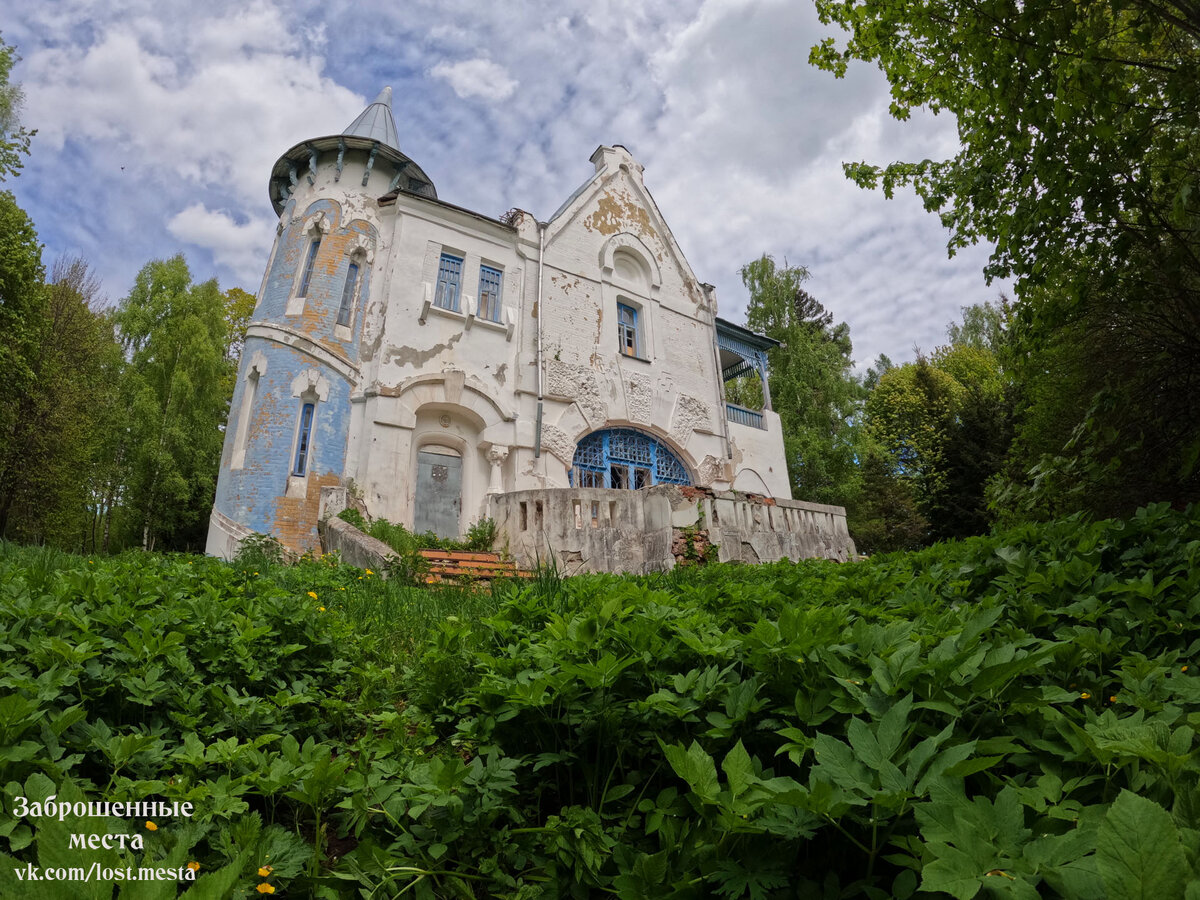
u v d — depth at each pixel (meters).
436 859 2.00
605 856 1.92
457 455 15.09
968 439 21.08
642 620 2.47
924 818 1.26
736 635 2.46
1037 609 2.74
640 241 19.72
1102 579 2.98
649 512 10.82
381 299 14.63
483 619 3.37
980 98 5.11
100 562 6.26
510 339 15.98
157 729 2.47
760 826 1.46
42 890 1.11
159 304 27.98
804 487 26.38
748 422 20.83
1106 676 2.27
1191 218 5.16
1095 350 7.12
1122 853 1.02
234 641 3.12
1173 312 6.15
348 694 3.54
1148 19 4.39
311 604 3.97
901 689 1.85
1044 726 1.79
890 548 25.09
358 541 9.81
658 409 18.28
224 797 1.91
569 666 2.11
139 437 25.23
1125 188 4.71
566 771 2.39
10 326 15.92
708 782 1.57
